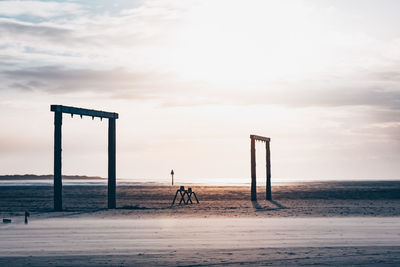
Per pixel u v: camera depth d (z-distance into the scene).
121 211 31.27
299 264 12.13
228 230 19.86
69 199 50.22
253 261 12.61
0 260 12.99
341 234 18.41
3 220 23.64
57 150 31.23
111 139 34.34
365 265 11.93
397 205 37.53
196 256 13.47
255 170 45.06
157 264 12.30
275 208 34.06
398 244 15.69
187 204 39.66
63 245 15.80
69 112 31.19
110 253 14.12
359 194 63.94
